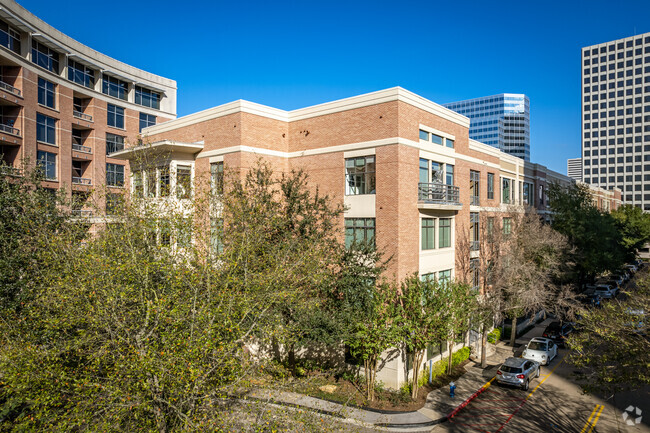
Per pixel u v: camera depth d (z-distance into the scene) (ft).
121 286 35.73
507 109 550.36
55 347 33.32
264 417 36.06
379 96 70.59
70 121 128.36
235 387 37.17
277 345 72.02
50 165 121.39
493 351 90.63
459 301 67.87
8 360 31.53
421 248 74.69
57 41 125.18
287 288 51.67
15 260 47.03
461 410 62.08
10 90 107.86
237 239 50.98
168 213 48.19
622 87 416.26
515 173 122.01
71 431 34.24
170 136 88.53
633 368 44.60
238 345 41.86
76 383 30.96
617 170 417.49
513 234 96.27
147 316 34.73
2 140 104.01
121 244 41.34
